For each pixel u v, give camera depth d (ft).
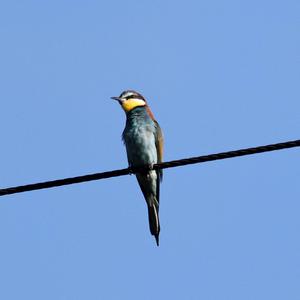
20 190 31.53
